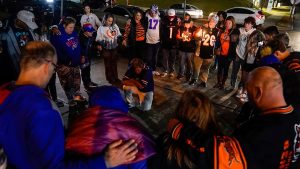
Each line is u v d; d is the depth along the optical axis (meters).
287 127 1.72
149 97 5.29
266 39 4.95
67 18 4.91
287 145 1.74
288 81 2.72
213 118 1.91
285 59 3.24
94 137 1.66
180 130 1.79
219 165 1.68
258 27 6.71
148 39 7.24
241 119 4.38
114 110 1.79
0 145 1.53
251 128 1.77
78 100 4.96
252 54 5.54
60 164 1.57
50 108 1.58
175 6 21.48
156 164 1.79
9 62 4.20
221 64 6.55
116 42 6.70
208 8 28.55
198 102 1.86
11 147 1.58
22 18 4.34
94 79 6.99
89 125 1.70
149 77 5.19
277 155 1.73
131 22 7.22
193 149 1.72
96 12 13.44
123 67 8.20
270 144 1.70
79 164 1.59
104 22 6.53
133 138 1.72
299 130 1.78
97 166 1.60
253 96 1.84
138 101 5.32
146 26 7.17
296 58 3.11
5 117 1.57
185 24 6.81
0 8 13.74
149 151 1.75
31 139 1.54
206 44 6.43
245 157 1.69
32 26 4.46
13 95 1.60
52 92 5.25
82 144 1.65
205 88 6.81
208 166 1.69
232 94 6.49
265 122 1.74
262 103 1.80
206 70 6.73
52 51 1.75
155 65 7.58
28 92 1.60
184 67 7.25
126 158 1.64
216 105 5.87
